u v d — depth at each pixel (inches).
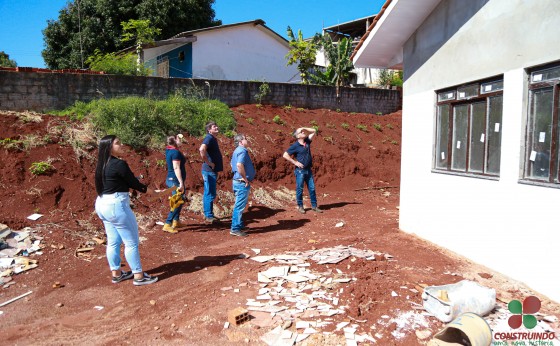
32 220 280.4
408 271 215.8
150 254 256.4
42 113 403.5
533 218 184.7
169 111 445.4
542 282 180.1
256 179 446.3
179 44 824.9
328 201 438.3
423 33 281.9
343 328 158.7
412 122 299.4
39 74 404.2
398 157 601.6
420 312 170.4
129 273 218.5
